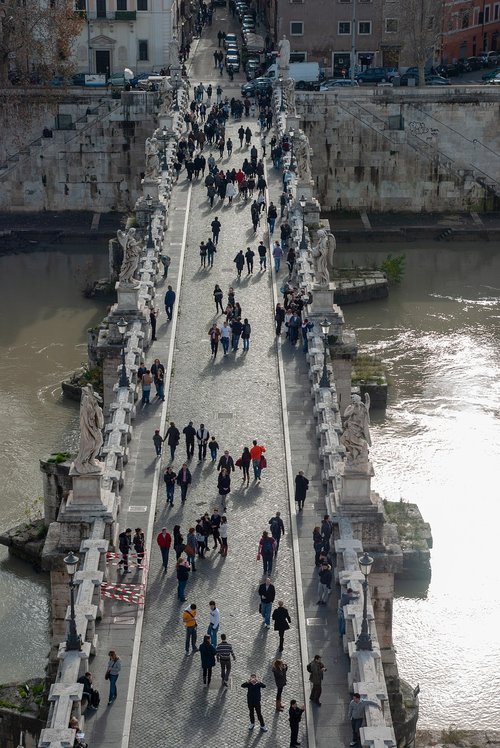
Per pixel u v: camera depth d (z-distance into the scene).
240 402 87.06
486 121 167.88
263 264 109.56
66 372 116.12
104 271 146.75
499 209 170.00
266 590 63.03
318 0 180.25
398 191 169.88
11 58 173.25
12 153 168.88
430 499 92.88
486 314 131.88
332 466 73.31
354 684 55.47
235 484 76.44
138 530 67.25
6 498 92.56
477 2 195.62
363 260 152.88
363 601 59.81
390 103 166.88
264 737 56.41
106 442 77.62
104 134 167.00
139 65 179.12
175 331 97.94
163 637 62.66
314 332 93.00
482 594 81.38
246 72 179.62
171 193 128.50
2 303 135.12
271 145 140.88
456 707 71.31
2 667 74.69
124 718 57.06
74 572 57.88
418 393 111.19
